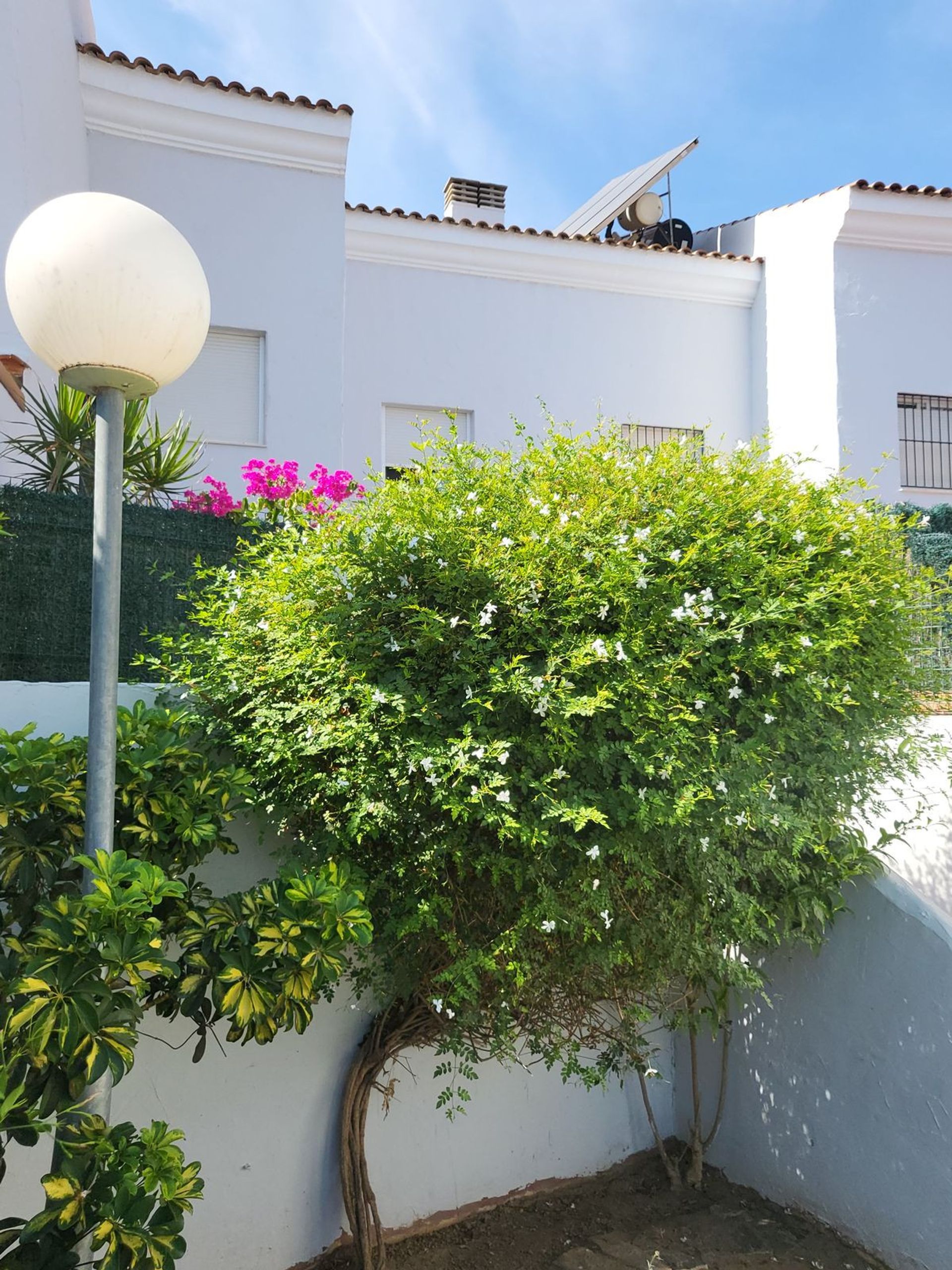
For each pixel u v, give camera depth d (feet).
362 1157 12.19
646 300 42.06
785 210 42.42
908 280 41.22
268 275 33.47
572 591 10.50
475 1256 12.65
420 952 11.43
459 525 10.96
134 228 7.80
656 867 11.14
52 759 9.20
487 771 9.73
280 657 10.85
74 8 29.63
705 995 14.78
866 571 12.01
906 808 13.66
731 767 10.73
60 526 15.75
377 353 37.86
